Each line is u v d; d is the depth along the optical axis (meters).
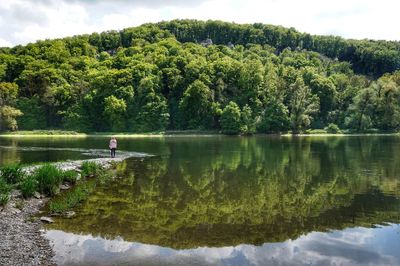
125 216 20.30
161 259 14.19
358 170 36.72
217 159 46.81
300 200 24.06
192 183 30.16
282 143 78.88
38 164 35.75
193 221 19.39
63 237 16.64
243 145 72.50
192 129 124.69
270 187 28.47
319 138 99.81
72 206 22.45
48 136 110.12
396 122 121.19
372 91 121.62
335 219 19.69
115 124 123.75
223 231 17.72
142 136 112.56
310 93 132.38
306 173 34.97
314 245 15.78
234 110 117.56
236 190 27.34
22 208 21.28
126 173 35.12
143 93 129.12
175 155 51.84
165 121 124.56
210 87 133.12
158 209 21.84
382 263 13.94
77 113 125.81
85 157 47.44
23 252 14.58
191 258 14.30
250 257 14.45
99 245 15.68
